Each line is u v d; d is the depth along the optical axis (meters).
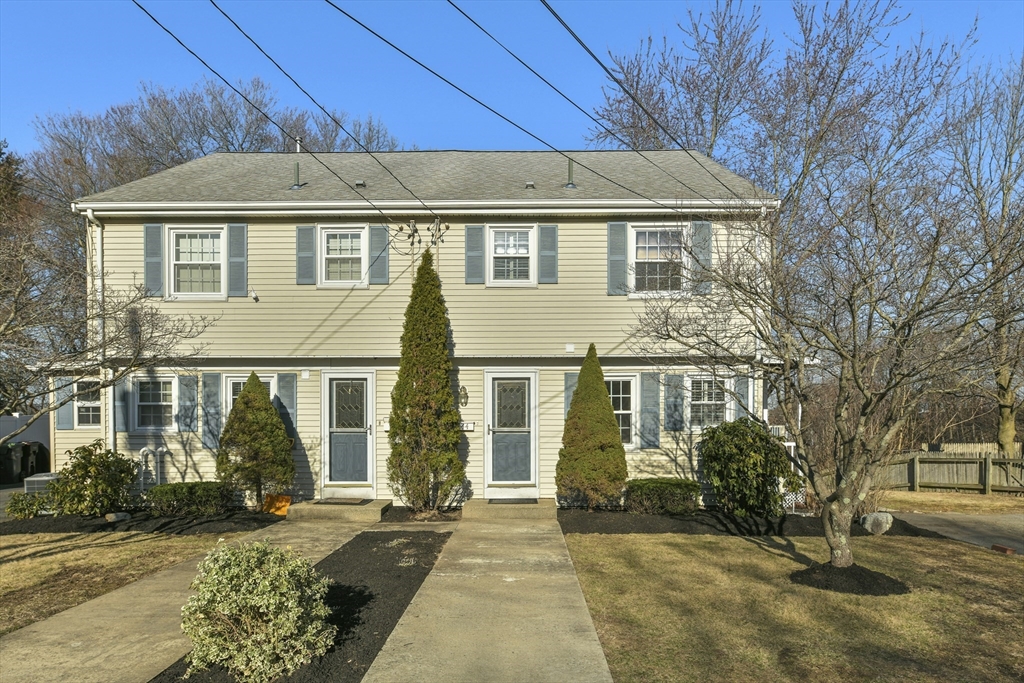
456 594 8.29
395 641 6.74
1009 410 23.06
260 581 5.75
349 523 12.86
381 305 14.51
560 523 12.57
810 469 9.09
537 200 14.24
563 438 13.41
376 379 14.51
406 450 13.34
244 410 13.61
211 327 14.50
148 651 6.48
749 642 6.77
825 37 19.62
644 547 10.80
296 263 14.56
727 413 14.23
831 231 9.48
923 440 25.50
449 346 14.40
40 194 24.67
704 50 25.08
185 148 31.03
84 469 12.79
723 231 13.95
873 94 18.77
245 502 14.35
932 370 8.07
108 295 11.27
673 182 15.45
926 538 11.94
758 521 12.38
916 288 8.73
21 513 13.11
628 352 14.31
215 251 14.70
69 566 9.77
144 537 11.72
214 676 5.86
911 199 10.59
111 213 14.43
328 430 14.49
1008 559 10.36
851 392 9.63
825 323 8.74
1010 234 8.12
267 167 16.95
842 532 8.87
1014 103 18.64
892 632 7.06
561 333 14.40
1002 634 7.04
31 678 5.86
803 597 8.16
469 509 13.27
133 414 14.55
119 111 29.95
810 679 5.95
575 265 14.50
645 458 14.34
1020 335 8.72
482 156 17.81
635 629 7.12
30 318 8.94
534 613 7.61
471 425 14.39
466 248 14.50
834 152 17.41
